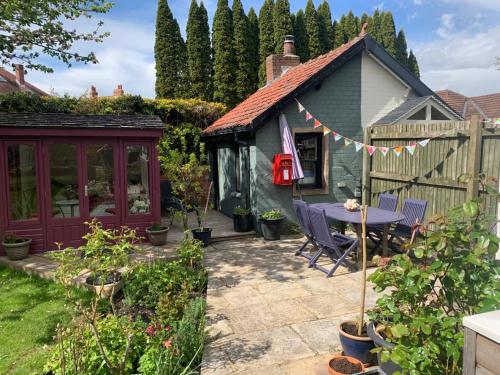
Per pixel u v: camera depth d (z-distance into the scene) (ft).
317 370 10.75
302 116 27.68
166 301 13.73
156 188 25.54
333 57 27.81
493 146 18.12
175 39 57.93
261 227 26.91
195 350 11.67
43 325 14.33
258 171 26.91
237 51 57.88
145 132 24.77
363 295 10.78
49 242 23.70
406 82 29.71
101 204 24.64
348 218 18.94
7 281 19.27
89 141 24.20
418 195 23.15
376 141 26.96
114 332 11.46
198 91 57.98
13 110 34.73
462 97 69.10
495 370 5.83
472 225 8.98
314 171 29.22
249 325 13.57
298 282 17.78
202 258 20.53
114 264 10.79
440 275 8.95
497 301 7.68
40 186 23.38
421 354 7.86
